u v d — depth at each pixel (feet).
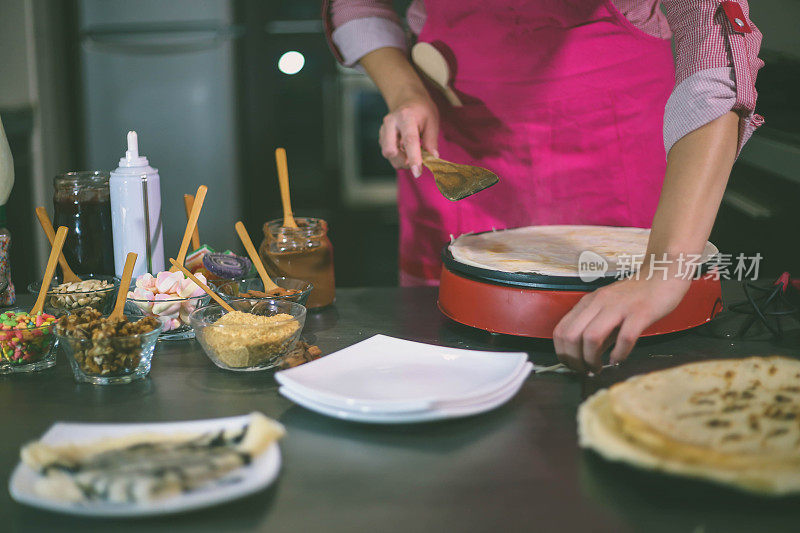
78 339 3.13
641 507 2.22
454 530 2.13
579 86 5.30
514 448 2.58
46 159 10.68
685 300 3.44
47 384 3.22
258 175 11.71
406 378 2.93
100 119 11.11
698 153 3.28
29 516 2.21
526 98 5.42
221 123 11.21
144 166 4.08
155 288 3.77
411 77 5.27
